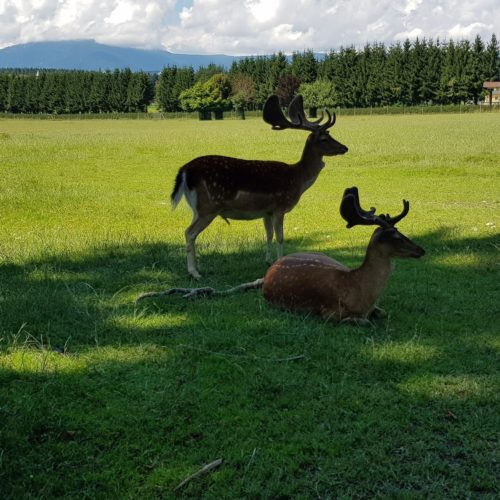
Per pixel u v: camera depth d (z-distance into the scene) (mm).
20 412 4355
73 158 23516
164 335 5910
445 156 22344
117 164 22062
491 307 6719
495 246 9422
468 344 5668
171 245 9648
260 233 10820
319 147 8266
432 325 6121
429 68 83938
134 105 97188
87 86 97562
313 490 3643
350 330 5977
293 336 5770
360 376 5020
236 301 6836
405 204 5969
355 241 10062
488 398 4629
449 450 4020
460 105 79125
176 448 4039
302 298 6324
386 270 5988
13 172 19266
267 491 3600
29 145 28062
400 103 86250
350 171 19516
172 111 99000
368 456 3961
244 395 4691
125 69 97125
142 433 4176
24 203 13688
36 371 5039
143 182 17875
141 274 7973
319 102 83875
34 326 6020
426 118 59375
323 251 9312
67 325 6094
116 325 6113
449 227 10859
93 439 4117
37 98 97812
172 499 3562
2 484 3639
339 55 90875
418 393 4715
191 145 28344
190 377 4988
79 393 4715
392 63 84875
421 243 9789
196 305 6742
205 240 10039
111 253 9031
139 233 10852
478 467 3836
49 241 9844
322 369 5113
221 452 3984
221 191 7738
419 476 3768
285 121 8391
